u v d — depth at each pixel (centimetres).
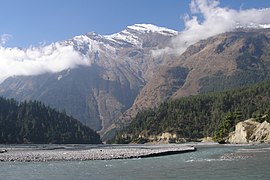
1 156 8306
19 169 5475
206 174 4456
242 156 7450
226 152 9388
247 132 17762
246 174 4328
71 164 6253
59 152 10544
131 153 8975
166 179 4097
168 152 9288
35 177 4491
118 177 4366
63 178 4356
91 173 4822
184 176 4325
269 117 16925
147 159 7312
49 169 5419
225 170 4816
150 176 4403
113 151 10606
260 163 5669
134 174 4631
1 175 4728
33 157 7862
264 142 16300
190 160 6775
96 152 10019
